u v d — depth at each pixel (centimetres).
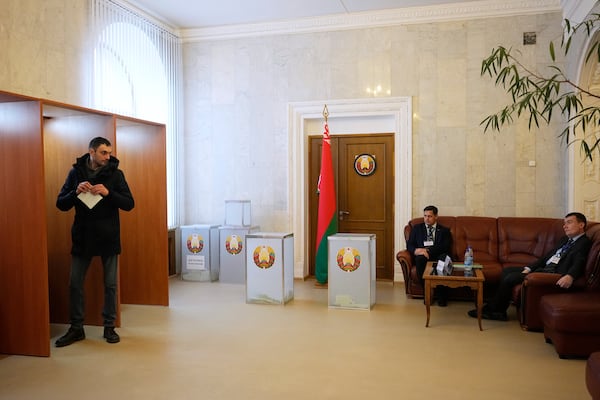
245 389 333
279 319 509
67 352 410
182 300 591
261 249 570
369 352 407
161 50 721
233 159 757
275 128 738
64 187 436
